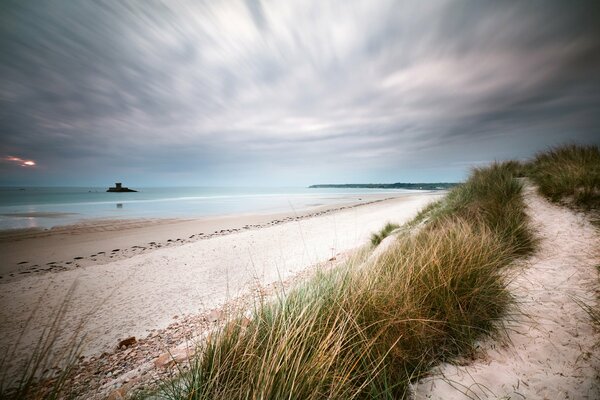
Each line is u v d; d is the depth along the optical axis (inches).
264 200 1937.7
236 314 83.0
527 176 260.8
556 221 155.3
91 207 1332.4
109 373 127.6
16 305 245.4
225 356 68.6
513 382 62.5
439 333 79.2
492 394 60.4
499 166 312.8
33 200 1916.8
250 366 64.6
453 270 96.4
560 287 96.7
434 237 137.3
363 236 449.7
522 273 112.9
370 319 79.4
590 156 228.1
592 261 109.7
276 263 339.0
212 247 454.6
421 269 95.2
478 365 69.7
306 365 62.2
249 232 583.8
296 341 67.4
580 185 178.1
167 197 2434.8
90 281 305.7
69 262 391.9
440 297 86.7
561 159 249.0
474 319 83.4
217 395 59.0
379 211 822.5
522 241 140.5
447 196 336.5
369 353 68.3
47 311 231.8
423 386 65.7
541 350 70.4
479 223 164.7
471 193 252.5
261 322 82.6
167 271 336.5
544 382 60.9
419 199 1236.5
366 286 89.8
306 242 453.7
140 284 293.7
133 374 105.1
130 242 525.7
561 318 80.5
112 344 172.9
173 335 172.1
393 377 67.9
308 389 59.6
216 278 302.7
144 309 230.1
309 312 80.8
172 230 658.8
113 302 247.8
